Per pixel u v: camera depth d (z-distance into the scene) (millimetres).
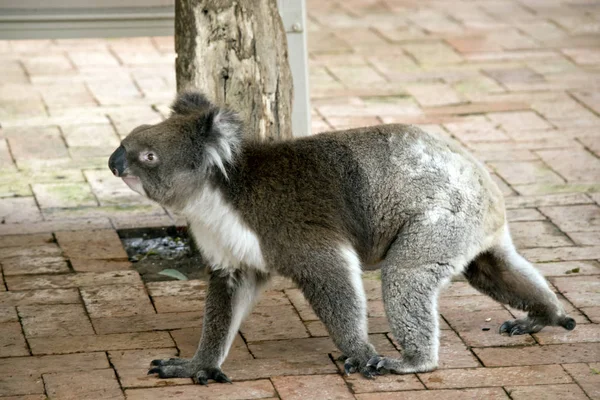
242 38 8344
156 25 10078
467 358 7047
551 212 9953
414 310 6598
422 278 6559
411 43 16156
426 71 14758
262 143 6828
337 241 6562
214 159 6469
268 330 7562
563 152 11617
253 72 8406
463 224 6570
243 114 8461
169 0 10047
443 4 18656
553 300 7270
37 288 8266
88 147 11711
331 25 17281
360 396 6520
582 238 9328
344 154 6758
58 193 10422
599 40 16188
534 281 7199
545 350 7168
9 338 7371
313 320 7742
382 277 6652
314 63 15172
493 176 10922
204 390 6613
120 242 9234
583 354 7102
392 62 15180
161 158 6488
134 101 13312
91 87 13859
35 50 15586
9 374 6816
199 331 7547
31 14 9891
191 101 6953
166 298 8141
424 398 6484
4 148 11625
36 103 13172
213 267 6832
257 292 6973
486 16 17734
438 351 7070
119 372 6859
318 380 6750
